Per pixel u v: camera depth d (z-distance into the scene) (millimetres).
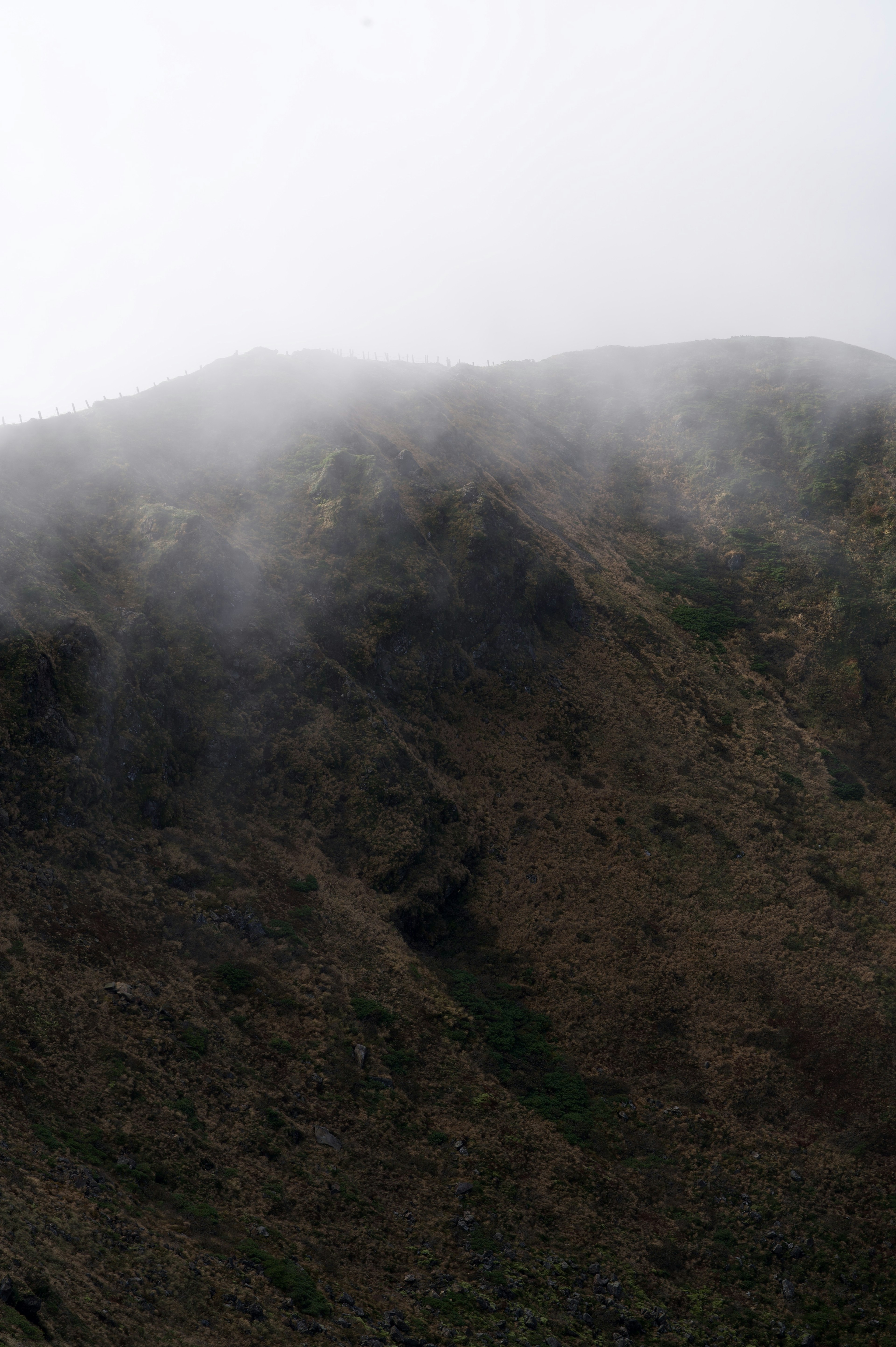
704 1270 31656
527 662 65625
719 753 63281
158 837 41000
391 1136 32312
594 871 51625
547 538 78375
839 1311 31391
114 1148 24391
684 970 46562
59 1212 19578
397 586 60156
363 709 52281
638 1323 27359
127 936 34688
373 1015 37750
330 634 56156
